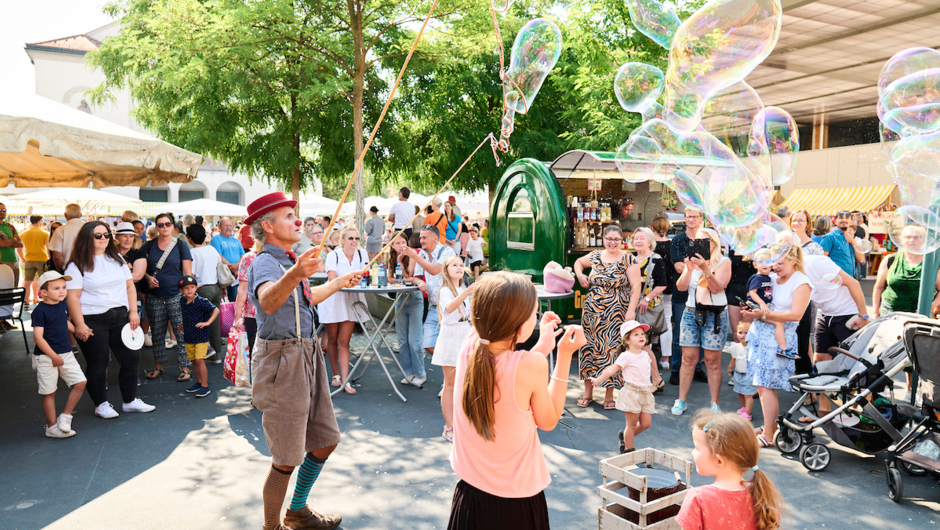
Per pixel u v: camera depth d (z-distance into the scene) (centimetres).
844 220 700
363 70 1238
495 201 916
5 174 799
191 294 580
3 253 1054
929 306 498
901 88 430
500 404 191
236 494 366
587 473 394
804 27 871
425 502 355
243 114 1677
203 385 585
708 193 470
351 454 430
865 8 795
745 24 361
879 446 409
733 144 507
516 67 347
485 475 193
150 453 433
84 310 500
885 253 1623
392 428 485
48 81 3534
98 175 802
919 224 503
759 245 473
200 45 1138
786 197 1788
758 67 1079
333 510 345
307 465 313
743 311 440
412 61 1244
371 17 1265
